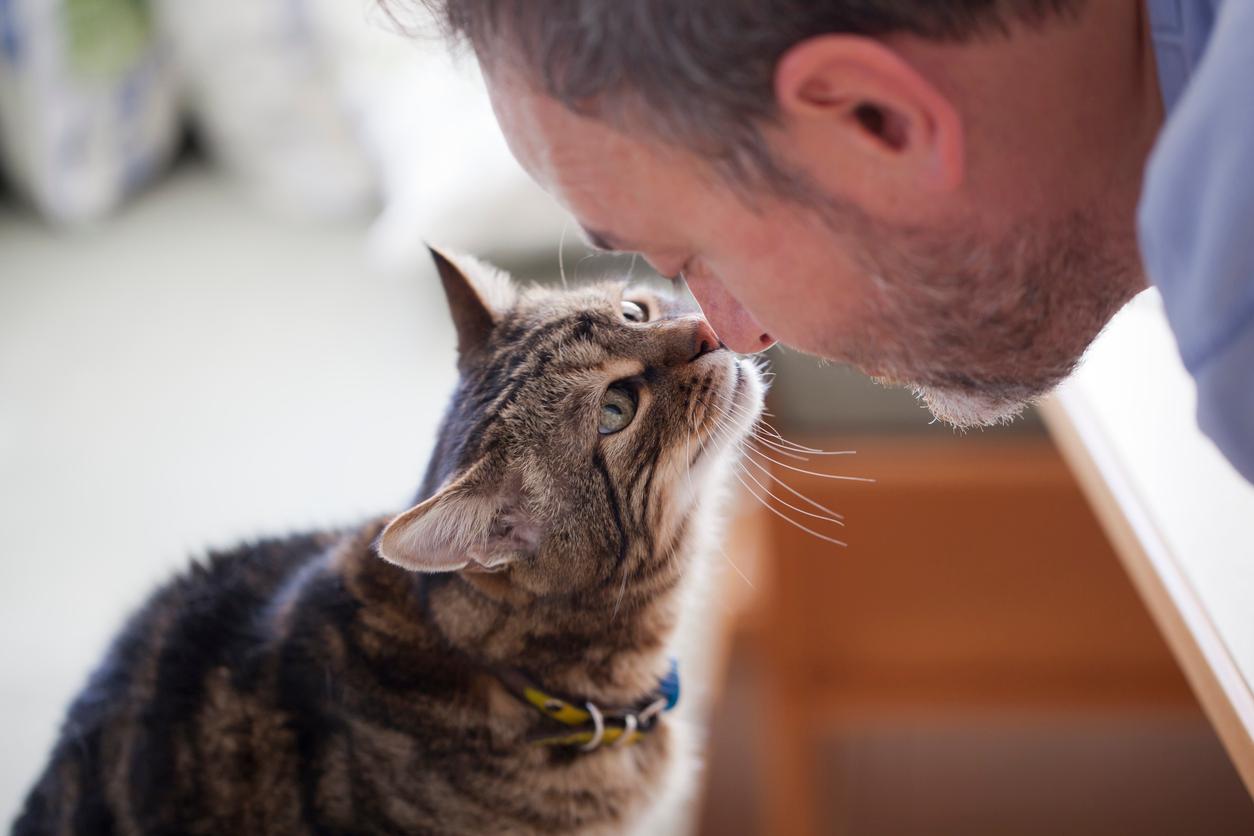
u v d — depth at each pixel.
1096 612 1.01
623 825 0.78
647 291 0.80
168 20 1.18
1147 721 1.03
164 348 1.08
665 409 0.77
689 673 0.89
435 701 0.74
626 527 0.76
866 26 0.53
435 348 1.07
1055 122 0.55
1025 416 0.97
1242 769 0.58
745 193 0.56
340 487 0.97
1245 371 0.49
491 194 1.02
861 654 1.04
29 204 1.21
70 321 1.11
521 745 0.75
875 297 0.58
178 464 1.00
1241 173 0.46
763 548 1.01
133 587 0.92
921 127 0.54
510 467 0.74
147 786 0.74
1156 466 0.66
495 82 0.57
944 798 1.05
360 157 1.18
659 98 0.55
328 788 0.73
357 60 1.15
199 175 1.26
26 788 0.84
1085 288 0.59
